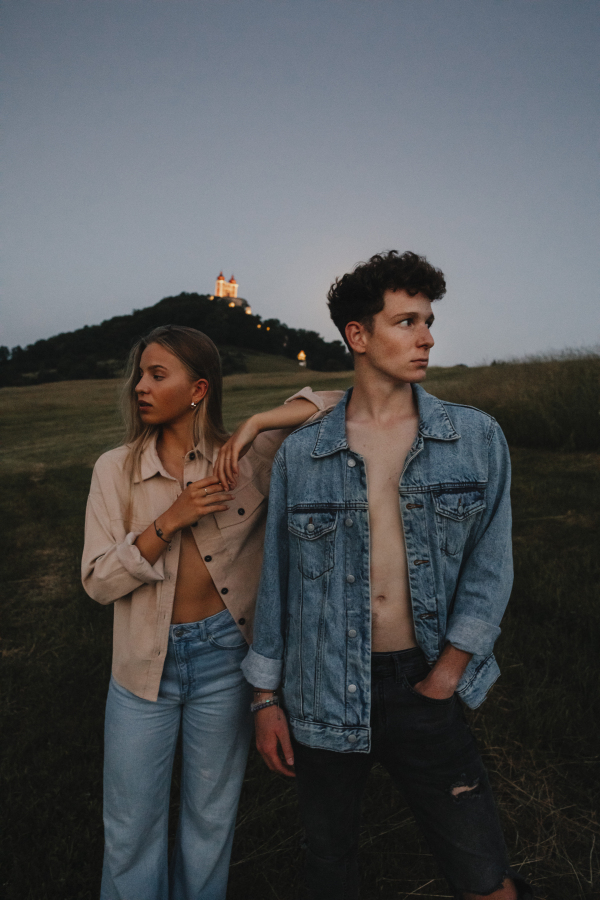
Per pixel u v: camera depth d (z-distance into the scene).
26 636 3.79
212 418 1.56
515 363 12.85
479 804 1.24
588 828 1.92
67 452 14.36
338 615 1.26
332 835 1.32
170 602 1.42
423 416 1.26
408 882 1.81
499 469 1.26
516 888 1.23
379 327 1.22
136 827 1.44
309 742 1.27
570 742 2.28
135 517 1.47
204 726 1.47
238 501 1.52
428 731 1.23
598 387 8.30
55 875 1.89
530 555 4.18
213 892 1.55
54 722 2.75
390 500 1.27
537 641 2.99
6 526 7.05
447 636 1.21
